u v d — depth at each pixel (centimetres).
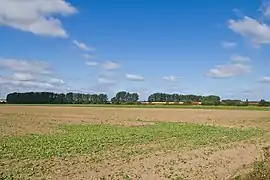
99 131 4553
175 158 2495
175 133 4347
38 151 2686
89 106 11925
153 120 6881
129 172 2023
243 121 6838
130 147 3025
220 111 9494
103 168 2117
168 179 1880
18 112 8338
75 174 1948
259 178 1784
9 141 3312
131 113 8631
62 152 2661
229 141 3606
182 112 9044
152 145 3188
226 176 1958
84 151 2741
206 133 4428
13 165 2145
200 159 2480
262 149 3017
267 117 7756
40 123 5731
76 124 5728
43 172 1970
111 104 14225
